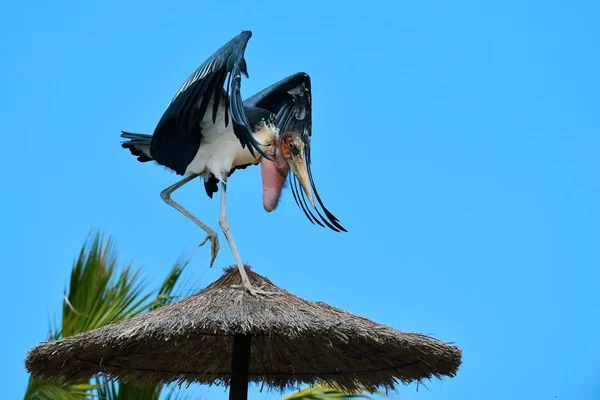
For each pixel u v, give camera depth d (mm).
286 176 11461
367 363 10758
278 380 11469
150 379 11258
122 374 11047
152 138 10742
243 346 10117
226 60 10172
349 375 11102
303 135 12188
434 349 10047
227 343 10961
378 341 9750
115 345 9836
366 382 11125
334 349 10516
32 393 13977
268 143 11258
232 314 9555
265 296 10039
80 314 14742
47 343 10195
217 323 9414
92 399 14383
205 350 11016
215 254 10750
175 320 9547
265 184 11336
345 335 9539
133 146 11477
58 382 13945
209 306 9773
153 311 10172
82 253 15203
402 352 10133
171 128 10672
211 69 10242
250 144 10469
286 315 9648
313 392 14164
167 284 15367
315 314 9828
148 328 9508
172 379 11344
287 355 11000
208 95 10406
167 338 9398
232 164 11008
